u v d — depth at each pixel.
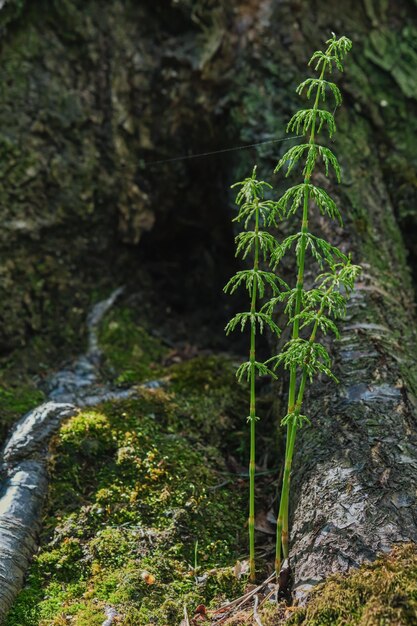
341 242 2.85
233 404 2.85
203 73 3.30
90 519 2.31
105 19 3.30
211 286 3.65
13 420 2.69
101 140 3.31
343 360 2.43
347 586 1.80
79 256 3.31
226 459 2.66
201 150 3.44
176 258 3.72
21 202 3.09
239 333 3.49
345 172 3.07
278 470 2.55
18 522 2.26
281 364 2.68
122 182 3.36
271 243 1.94
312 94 3.21
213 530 2.31
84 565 2.18
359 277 2.74
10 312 3.04
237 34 3.37
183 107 3.37
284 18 3.35
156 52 3.37
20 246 3.09
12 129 3.09
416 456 2.10
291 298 1.96
